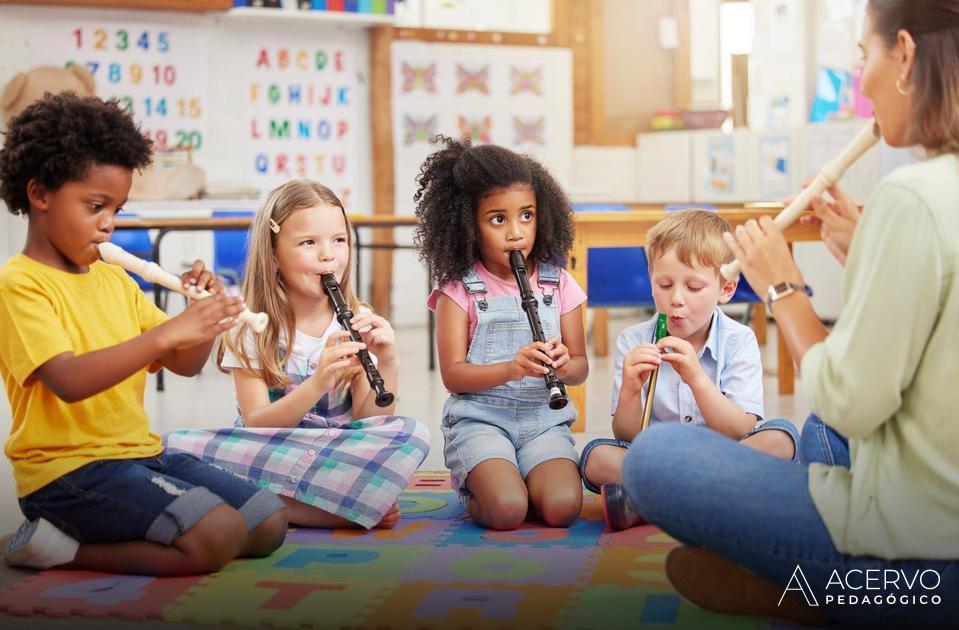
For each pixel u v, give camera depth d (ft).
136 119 19.35
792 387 13.17
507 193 7.58
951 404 4.59
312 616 5.44
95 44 19.01
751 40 21.01
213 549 6.10
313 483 7.25
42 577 6.15
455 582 5.98
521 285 7.58
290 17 19.80
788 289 5.24
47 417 6.23
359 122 21.13
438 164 7.89
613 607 5.53
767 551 5.02
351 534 7.14
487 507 7.18
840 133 19.25
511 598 5.69
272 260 7.55
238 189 18.43
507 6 22.79
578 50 22.71
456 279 7.79
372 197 21.35
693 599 5.44
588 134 22.97
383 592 5.81
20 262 6.23
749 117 21.58
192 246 19.58
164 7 19.08
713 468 5.07
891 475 4.75
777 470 5.07
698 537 5.17
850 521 4.82
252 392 7.54
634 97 23.72
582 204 15.20
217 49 19.90
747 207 12.17
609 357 16.80
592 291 13.98
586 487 7.98
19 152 6.08
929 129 4.72
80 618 5.51
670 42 23.67
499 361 7.74
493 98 21.95
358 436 7.32
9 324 6.06
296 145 20.63
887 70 4.85
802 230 11.57
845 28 19.65
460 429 7.66
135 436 6.49
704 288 7.37
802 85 20.61
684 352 7.16
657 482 5.14
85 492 6.17
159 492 6.15
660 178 22.45
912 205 4.55
